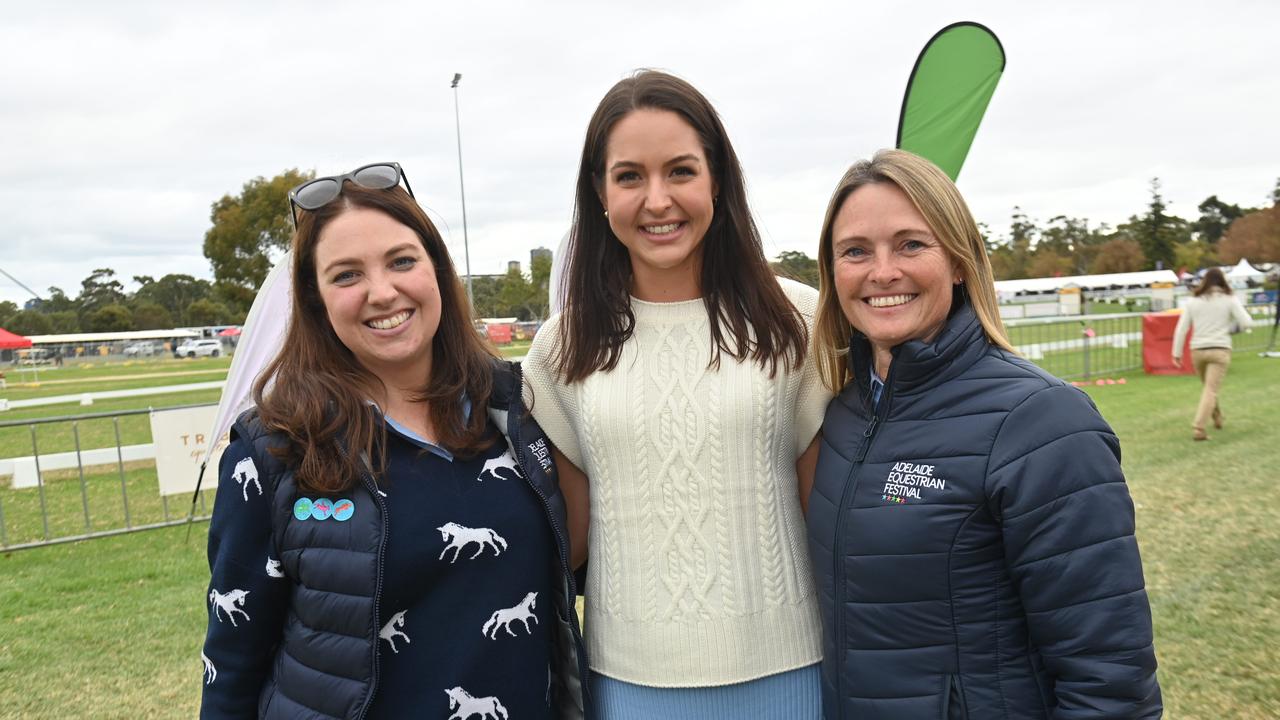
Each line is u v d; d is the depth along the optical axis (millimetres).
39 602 4668
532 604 1600
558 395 1835
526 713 1578
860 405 1601
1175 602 3740
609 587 1721
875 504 1461
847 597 1501
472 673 1497
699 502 1646
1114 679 1254
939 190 1438
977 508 1366
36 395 22281
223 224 37594
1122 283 51156
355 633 1403
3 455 11469
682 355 1714
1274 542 4457
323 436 1427
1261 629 3420
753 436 1666
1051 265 67062
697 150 1610
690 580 1641
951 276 1482
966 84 3607
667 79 1624
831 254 1615
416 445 1538
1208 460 6516
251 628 1482
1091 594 1276
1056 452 1308
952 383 1437
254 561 1461
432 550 1465
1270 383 11039
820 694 1697
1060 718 1325
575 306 1786
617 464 1697
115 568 5352
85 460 8109
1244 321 7367
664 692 1649
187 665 3756
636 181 1615
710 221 1670
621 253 1800
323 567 1414
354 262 1456
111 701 3424
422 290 1492
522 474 1643
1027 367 1415
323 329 1562
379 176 1542
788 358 1724
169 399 16844
